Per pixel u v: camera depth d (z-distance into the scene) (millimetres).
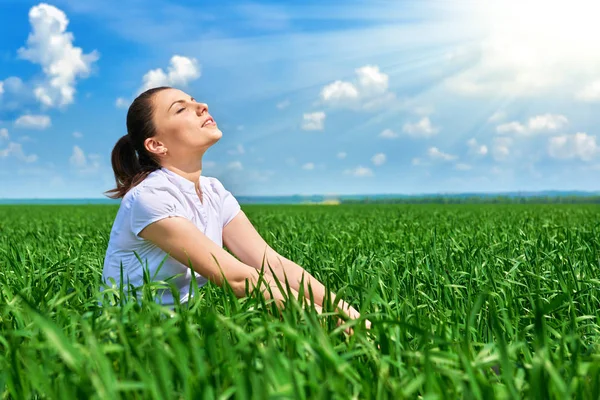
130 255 1761
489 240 3334
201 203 1844
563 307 1635
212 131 1762
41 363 1178
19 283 1912
